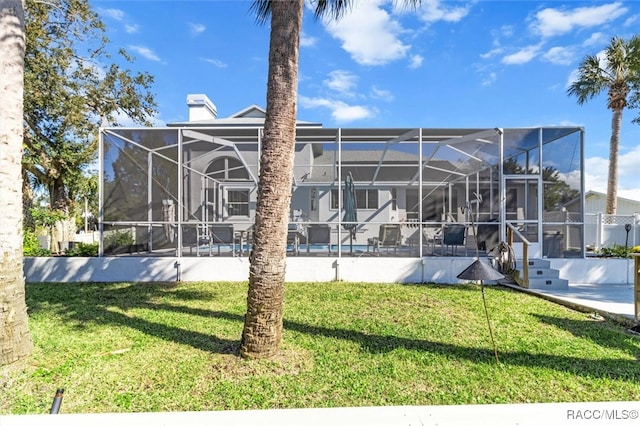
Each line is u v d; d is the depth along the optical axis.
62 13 11.56
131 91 13.75
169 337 4.78
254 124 15.68
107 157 9.34
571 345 4.44
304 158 13.31
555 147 9.23
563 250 9.14
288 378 3.53
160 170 9.55
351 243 9.80
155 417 2.51
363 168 13.23
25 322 4.16
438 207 12.97
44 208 13.52
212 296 7.32
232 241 9.66
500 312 5.99
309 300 6.85
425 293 7.45
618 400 3.14
